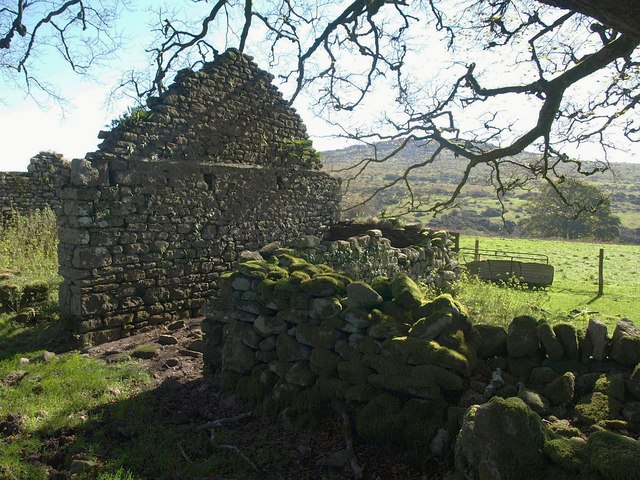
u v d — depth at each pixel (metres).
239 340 5.52
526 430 2.91
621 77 7.95
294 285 5.15
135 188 8.72
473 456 2.98
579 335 4.31
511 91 8.04
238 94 10.91
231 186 10.67
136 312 8.79
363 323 4.58
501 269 16.72
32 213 14.76
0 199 14.87
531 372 4.17
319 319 4.91
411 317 4.58
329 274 5.49
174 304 9.48
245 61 11.06
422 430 3.90
